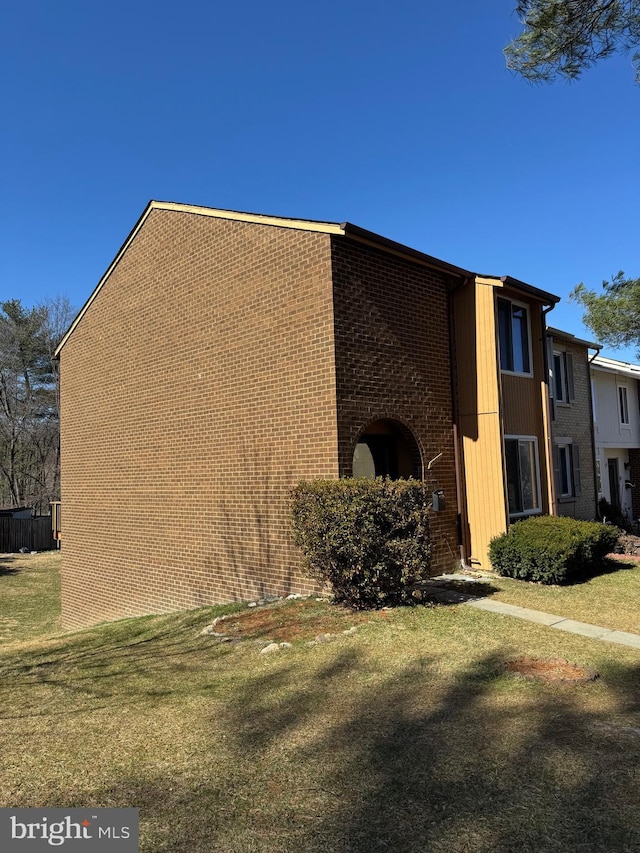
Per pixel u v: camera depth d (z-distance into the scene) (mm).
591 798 3172
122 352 13273
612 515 17672
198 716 4684
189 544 11055
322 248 8516
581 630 6547
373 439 9938
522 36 7559
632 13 7082
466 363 10555
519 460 11422
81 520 14867
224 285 10297
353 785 3436
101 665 6793
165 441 11773
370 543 7145
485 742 3875
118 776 3754
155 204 12164
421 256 9500
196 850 2895
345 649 5965
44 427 36938
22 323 37938
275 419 9211
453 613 7172
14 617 16000
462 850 2783
